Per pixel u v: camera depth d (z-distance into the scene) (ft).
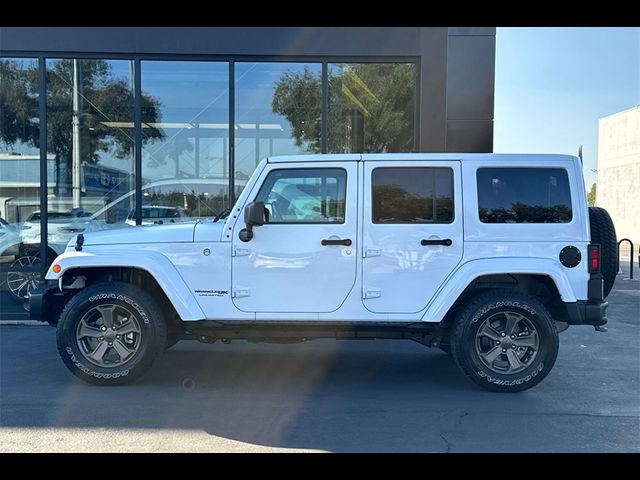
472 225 17.74
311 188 18.04
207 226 18.29
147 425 14.97
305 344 24.70
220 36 29.96
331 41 30.27
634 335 26.76
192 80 30.78
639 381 19.33
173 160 31.55
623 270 58.08
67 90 30.50
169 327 19.24
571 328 28.27
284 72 30.81
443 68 30.53
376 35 30.35
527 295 17.87
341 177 17.99
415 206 17.85
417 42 30.45
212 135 31.42
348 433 14.53
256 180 18.04
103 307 18.08
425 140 30.81
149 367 18.06
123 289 18.10
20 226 31.04
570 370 20.68
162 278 17.81
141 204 31.40
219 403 16.78
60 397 17.20
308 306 17.84
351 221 17.78
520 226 17.75
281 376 19.72
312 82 30.83
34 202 31.04
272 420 15.40
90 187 31.35
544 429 14.88
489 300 17.53
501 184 17.92
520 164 17.87
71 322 17.92
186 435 14.33
